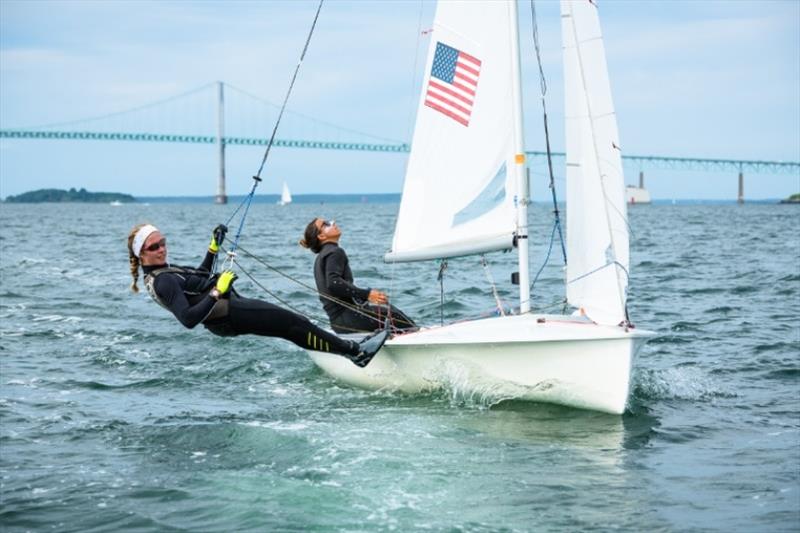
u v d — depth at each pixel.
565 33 20.48
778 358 25.33
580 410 19.69
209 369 24.92
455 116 21.78
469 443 17.22
